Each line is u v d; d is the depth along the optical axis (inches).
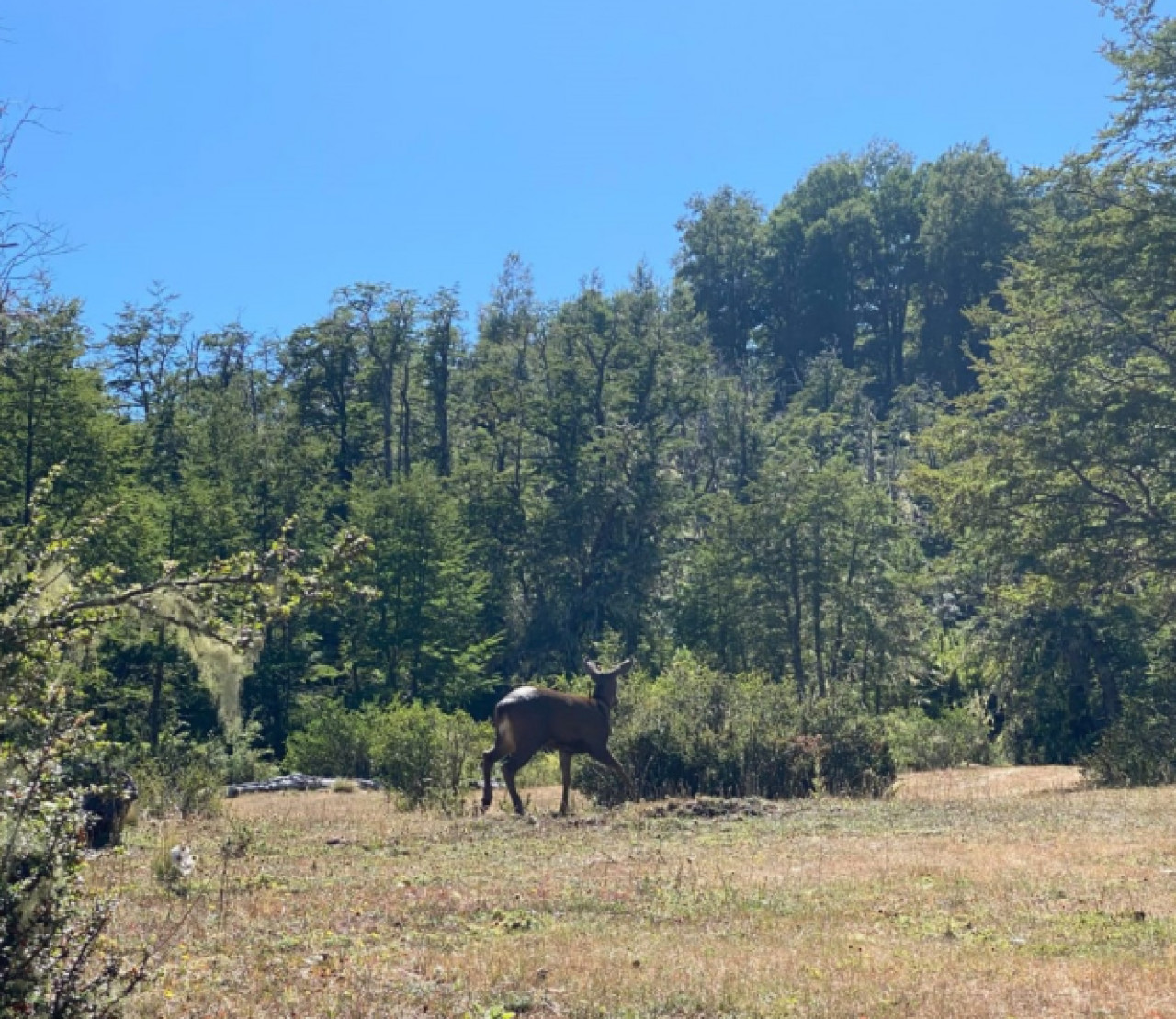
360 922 415.2
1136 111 1409.9
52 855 250.2
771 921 413.1
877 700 2148.1
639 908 435.2
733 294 4734.3
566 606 2578.7
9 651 245.3
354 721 1438.2
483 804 760.3
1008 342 1469.0
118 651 1681.8
